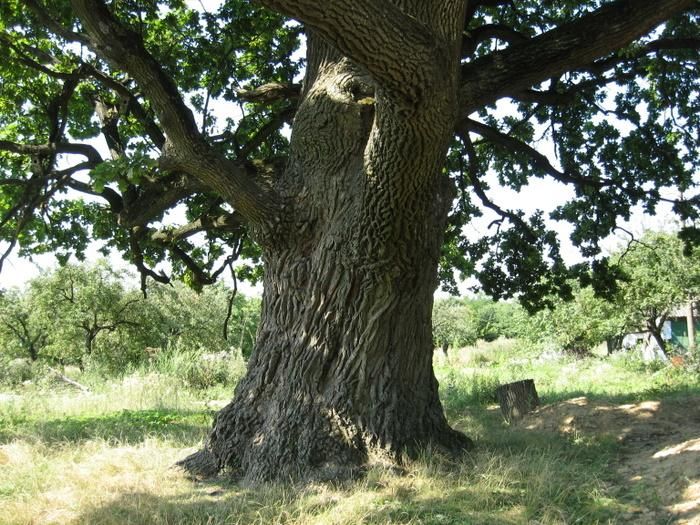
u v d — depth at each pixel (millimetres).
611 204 12758
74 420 12141
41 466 7730
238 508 5914
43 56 10133
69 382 21844
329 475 6660
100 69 12195
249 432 7441
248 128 11367
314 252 7531
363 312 7172
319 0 4238
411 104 5434
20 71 11750
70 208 13969
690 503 5363
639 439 8055
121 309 28906
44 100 12609
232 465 7340
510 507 5707
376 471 6598
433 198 6758
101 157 10961
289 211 7617
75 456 8391
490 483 6227
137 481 6961
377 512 5543
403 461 6930
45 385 20094
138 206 9336
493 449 7719
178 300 30703
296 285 7547
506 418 10680
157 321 29734
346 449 6945
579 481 6281
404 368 7297
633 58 9531
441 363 35312
